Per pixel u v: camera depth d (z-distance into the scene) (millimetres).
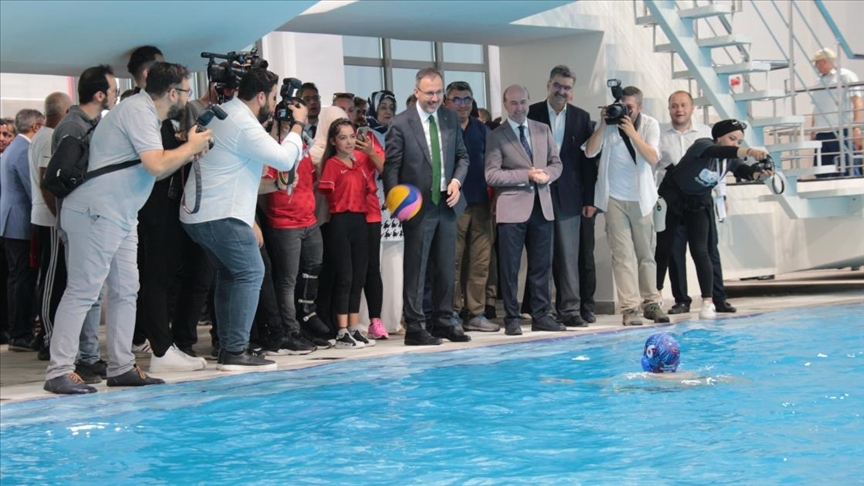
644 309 8547
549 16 9750
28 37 6812
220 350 6738
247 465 3998
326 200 7711
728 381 5297
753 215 11273
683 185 8516
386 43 14359
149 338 6660
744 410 4586
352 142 7578
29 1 6250
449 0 8625
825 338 6770
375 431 4500
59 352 5938
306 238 7527
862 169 11508
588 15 9984
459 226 8570
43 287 7289
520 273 10195
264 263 7250
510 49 10648
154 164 5805
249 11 7121
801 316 8227
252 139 6348
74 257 5926
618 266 8438
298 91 6848
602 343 7160
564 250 8430
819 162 10703
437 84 7637
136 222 6086
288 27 9516
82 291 5934
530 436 4266
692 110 9297
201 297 6918
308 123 8109
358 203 7641
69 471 4035
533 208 8164
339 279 7602
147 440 4523
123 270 6066
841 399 4758
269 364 6695
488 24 9602
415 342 7555
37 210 7805
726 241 11031
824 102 11930
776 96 10188
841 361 5805
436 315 7789
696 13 9992
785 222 11484
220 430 4664
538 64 10477
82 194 5883
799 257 11422
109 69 6508
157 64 5969
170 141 6438
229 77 6559
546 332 8141
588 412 4699
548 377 5742
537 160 8156
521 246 8094
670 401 4867
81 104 6453
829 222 11156
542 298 8281
